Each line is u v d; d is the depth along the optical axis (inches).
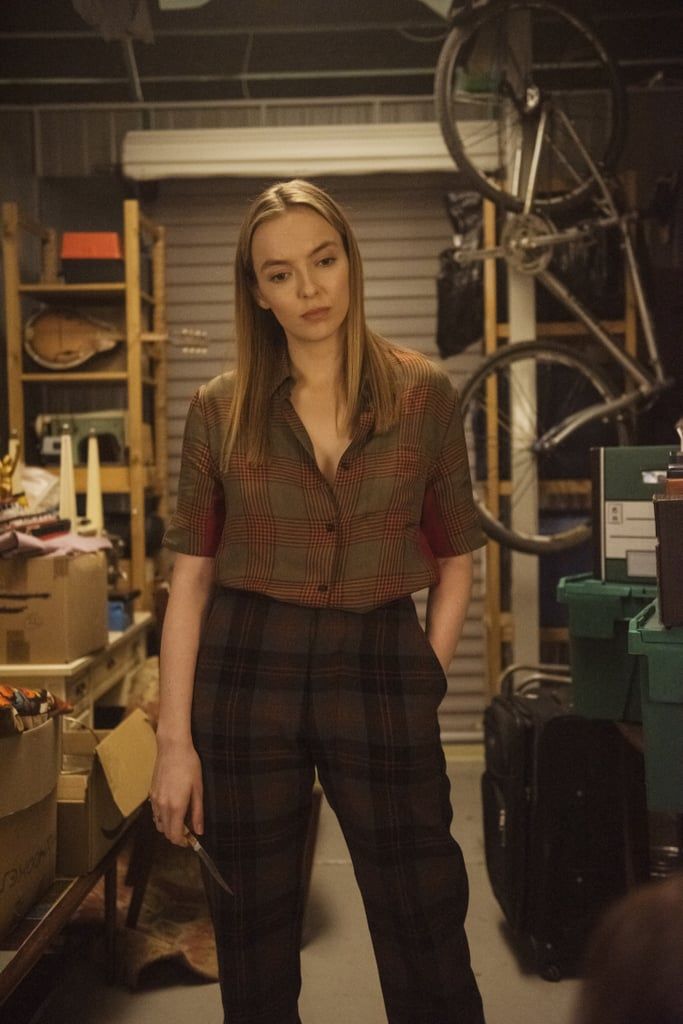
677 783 70.9
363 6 170.2
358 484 56.5
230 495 57.8
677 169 185.9
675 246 171.3
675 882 21.5
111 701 138.3
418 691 56.4
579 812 100.6
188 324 198.4
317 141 185.6
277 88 199.0
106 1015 93.5
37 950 75.5
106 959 99.8
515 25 161.8
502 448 174.9
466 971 56.8
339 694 55.7
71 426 171.2
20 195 191.9
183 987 99.3
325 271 56.1
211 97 198.7
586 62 189.8
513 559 169.9
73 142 194.7
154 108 194.7
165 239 197.8
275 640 56.2
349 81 198.7
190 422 60.4
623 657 90.7
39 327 171.6
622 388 176.6
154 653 156.6
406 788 55.5
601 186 158.1
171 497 199.3
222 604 58.4
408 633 57.2
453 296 177.2
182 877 115.2
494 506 169.8
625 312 170.4
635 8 176.1
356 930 113.9
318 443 57.9
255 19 172.4
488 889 124.5
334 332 57.1
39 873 83.0
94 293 173.3
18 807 75.6
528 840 102.7
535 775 101.5
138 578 169.3
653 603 84.0
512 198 156.8
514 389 170.1
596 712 91.8
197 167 186.4
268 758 55.6
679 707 70.7
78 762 96.3
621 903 21.7
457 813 154.3
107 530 171.5
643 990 20.1
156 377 189.8
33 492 132.6
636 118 187.3
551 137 161.2
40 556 108.6
